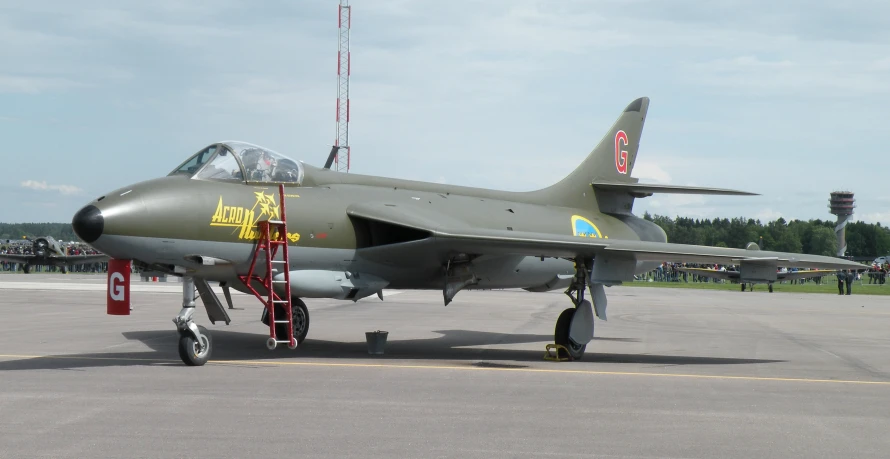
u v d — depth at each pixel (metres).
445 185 15.45
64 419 7.25
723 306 29.92
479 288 15.10
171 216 10.84
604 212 18.34
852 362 12.86
